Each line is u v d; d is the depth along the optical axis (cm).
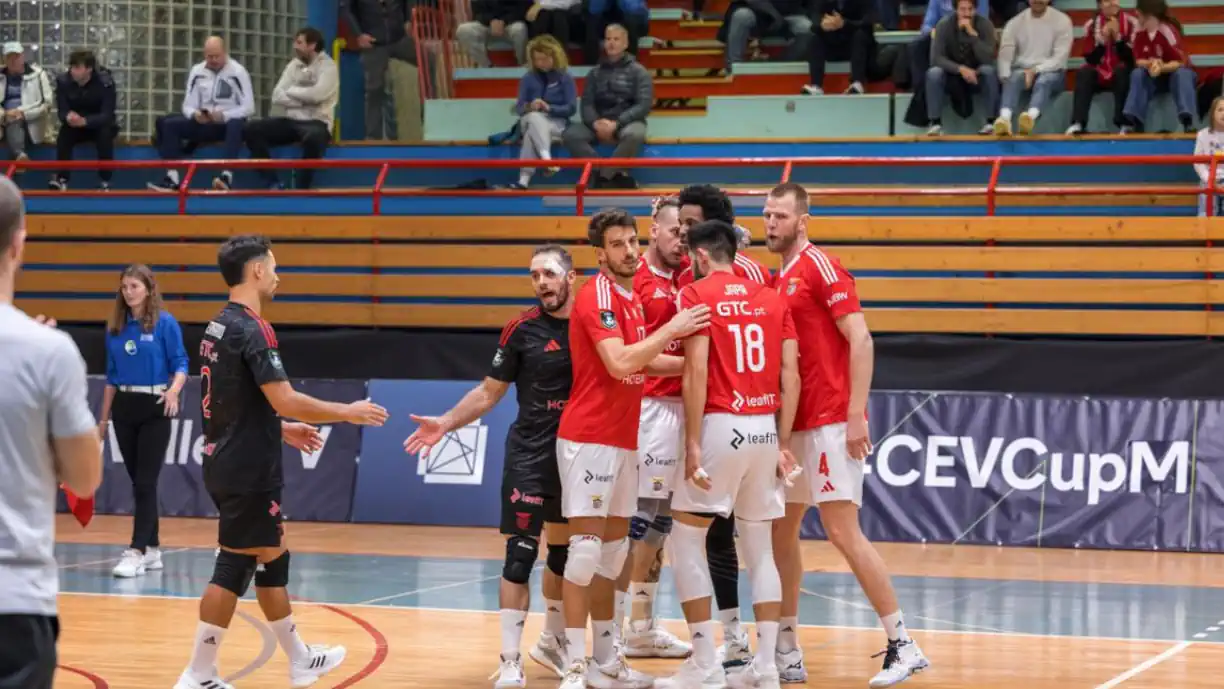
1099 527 1759
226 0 2666
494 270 2189
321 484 1981
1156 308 1995
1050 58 2203
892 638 1000
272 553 958
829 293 994
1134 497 1759
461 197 2247
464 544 1758
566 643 1044
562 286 999
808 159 2045
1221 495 1736
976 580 1505
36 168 2297
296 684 984
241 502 927
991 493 1795
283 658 1105
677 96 2534
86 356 2194
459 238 2169
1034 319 1966
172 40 2633
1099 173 2173
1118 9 2189
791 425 992
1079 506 1770
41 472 524
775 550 1034
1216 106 2028
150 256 2247
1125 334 1953
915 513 1809
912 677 1036
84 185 2516
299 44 2394
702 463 941
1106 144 2172
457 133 2523
